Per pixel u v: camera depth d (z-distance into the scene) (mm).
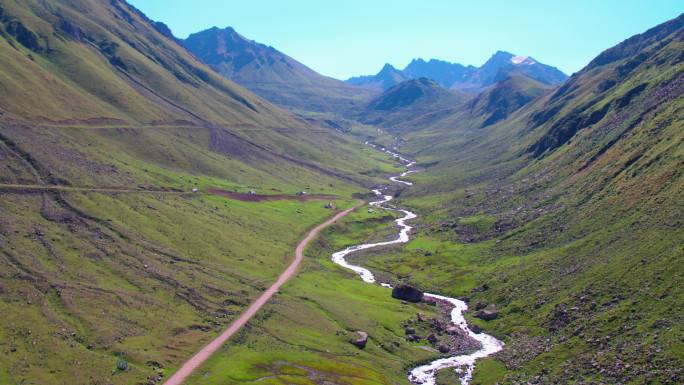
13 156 163000
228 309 119625
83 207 149000
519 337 112625
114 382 80438
